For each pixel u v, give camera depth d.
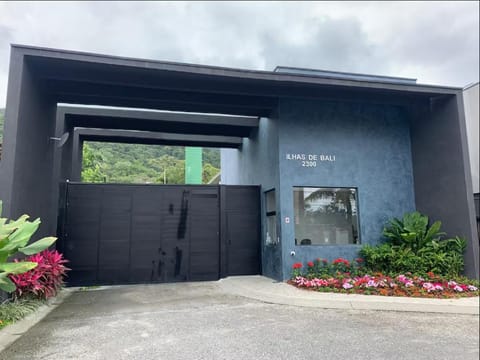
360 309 5.89
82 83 7.92
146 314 5.44
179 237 8.91
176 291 7.48
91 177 20.69
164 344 4.00
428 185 8.74
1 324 4.65
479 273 7.49
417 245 8.13
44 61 6.46
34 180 6.87
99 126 10.34
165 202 8.98
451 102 8.22
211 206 9.23
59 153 8.55
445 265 7.58
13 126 5.82
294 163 8.46
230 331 4.52
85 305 6.14
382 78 10.30
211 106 8.91
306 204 8.47
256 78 7.40
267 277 8.88
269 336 4.32
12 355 3.66
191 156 17.50
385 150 9.14
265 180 9.38
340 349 3.90
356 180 8.79
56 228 8.42
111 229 8.59
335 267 8.01
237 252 9.33
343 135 8.88
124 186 8.80
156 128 10.63
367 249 8.23
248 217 9.55
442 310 5.81
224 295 7.00
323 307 5.98
